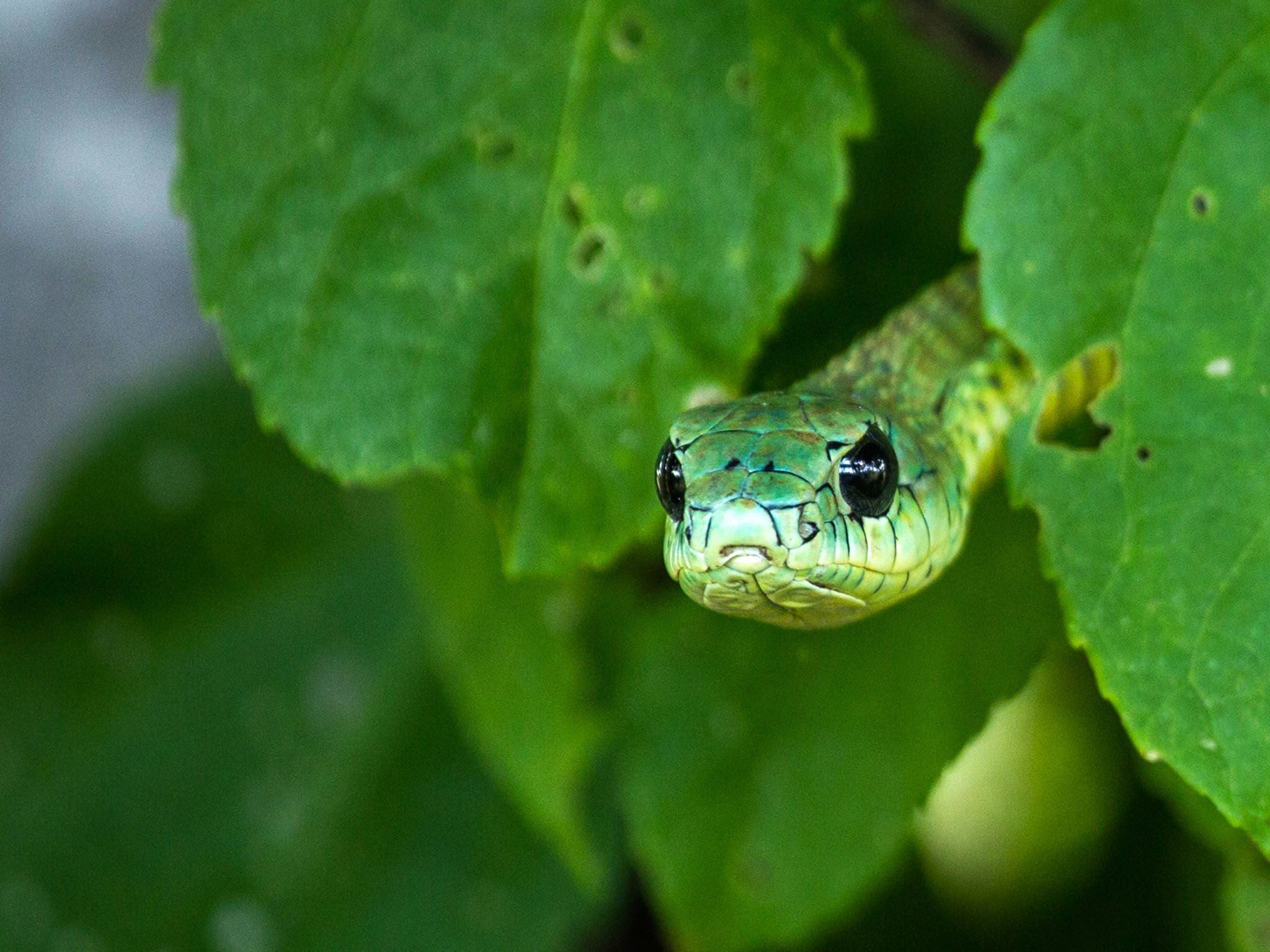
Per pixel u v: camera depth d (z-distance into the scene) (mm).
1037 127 255
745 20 266
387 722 348
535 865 336
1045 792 329
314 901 340
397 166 268
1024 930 334
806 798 288
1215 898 322
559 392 267
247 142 269
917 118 297
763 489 262
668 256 267
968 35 288
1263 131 252
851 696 287
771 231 266
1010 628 281
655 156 267
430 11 269
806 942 312
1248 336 251
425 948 334
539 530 267
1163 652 249
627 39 267
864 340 280
